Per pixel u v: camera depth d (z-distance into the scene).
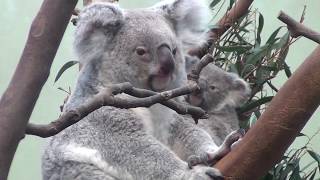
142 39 3.75
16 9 7.08
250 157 2.85
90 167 3.53
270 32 7.26
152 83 3.73
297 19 7.43
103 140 3.57
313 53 2.81
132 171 3.44
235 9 4.77
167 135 3.91
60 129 2.05
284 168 4.11
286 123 2.79
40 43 1.73
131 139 3.52
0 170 1.71
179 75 3.88
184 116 3.97
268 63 4.53
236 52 4.73
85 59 3.80
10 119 1.72
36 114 6.98
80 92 3.78
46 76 1.75
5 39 7.00
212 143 3.83
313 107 2.79
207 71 5.00
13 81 1.74
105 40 3.79
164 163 3.37
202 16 4.14
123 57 3.75
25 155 6.96
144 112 3.68
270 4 7.38
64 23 1.74
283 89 2.83
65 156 3.60
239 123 4.98
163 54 3.70
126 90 2.29
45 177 3.74
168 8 4.03
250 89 4.83
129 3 7.15
